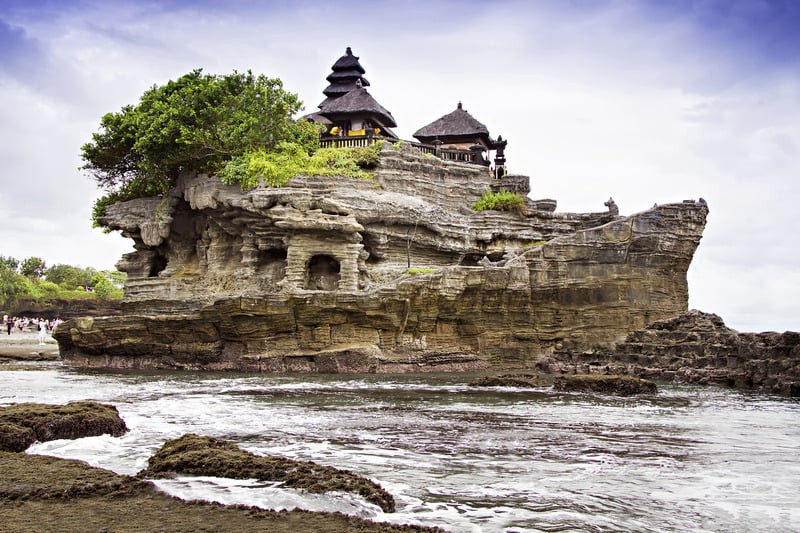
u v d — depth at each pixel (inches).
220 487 467.2
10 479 466.6
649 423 818.2
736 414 909.2
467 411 904.9
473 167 2183.8
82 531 372.8
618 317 1695.4
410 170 2043.6
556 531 406.0
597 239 1708.9
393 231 1861.5
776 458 618.2
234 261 1951.3
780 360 1232.2
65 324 1680.6
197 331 1574.8
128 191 2198.6
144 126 1939.0
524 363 1660.9
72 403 714.8
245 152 1873.8
